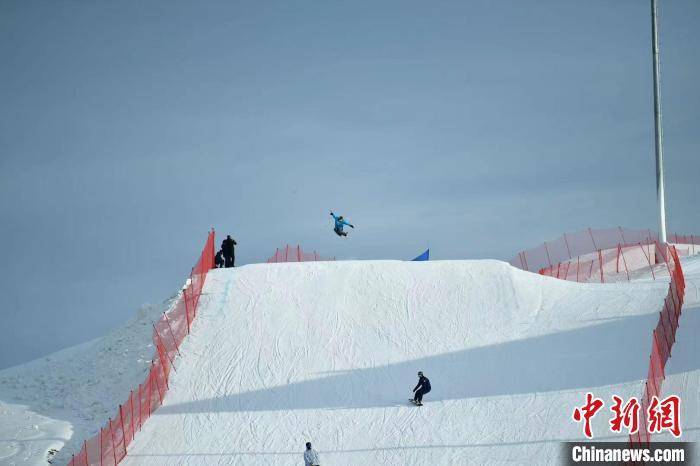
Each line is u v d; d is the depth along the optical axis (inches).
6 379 6786.4
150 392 5787.4
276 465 5128.0
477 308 6648.6
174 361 6171.3
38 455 5438.0
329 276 7047.2
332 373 5999.0
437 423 5388.8
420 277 7007.9
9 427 5807.1
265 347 6269.7
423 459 5088.6
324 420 5521.7
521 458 5009.8
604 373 5693.9
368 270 7106.3
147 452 5310.0
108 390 6254.9
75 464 5206.7
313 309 6663.4
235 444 5339.6
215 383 5930.1
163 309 7170.3
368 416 5526.6
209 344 6328.7
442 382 5836.6
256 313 6624.0
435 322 6510.8
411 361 6087.6
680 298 6387.8
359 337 6373.0
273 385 5895.7
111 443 5359.3
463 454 5093.5
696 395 5265.8
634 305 6540.4
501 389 5684.1
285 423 5511.8
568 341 6141.7
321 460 5142.7
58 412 6087.6
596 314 6476.4
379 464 5078.7
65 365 6815.9
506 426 5295.3
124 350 6688.0
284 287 6929.1
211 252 7411.4
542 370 5836.6
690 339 5861.2
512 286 6860.2
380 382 5885.8
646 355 5831.7
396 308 6673.2
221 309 6697.8
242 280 7042.3
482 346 6190.9
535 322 6441.9
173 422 5580.7
